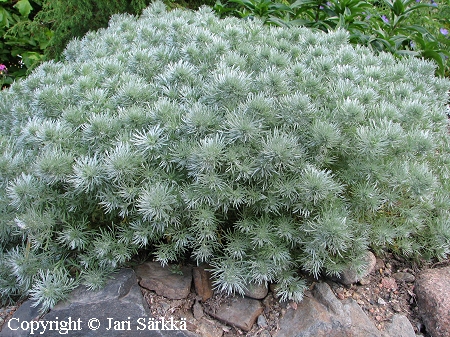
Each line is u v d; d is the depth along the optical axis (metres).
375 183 0.57
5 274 0.61
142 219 0.57
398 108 0.66
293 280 0.58
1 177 0.63
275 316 0.57
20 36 1.62
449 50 1.43
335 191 0.54
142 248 0.64
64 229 0.58
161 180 0.56
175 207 0.54
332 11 1.37
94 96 0.68
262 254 0.57
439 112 0.71
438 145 0.72
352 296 0.60
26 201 0.58
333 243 0.51
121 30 1.13
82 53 1.09
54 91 0.71
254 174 0.54
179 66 0.67
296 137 0.54
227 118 0.55
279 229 0.55
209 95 0.60
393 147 0.56
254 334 0.56
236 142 0.54
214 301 0.59
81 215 0.60
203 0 1.51
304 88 0.65
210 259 0.62
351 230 0.55
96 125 0.58
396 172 0.56
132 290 0.57
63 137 0.60
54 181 0.55
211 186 0.51
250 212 0.58
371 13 1.41
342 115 0.57
